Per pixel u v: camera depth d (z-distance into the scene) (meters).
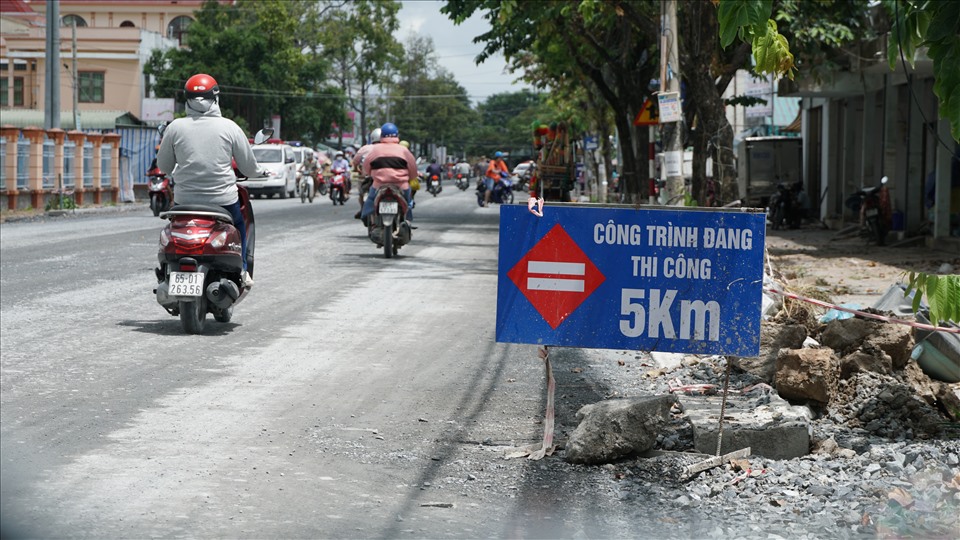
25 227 23.77
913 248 21.62
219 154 9.62
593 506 5.07
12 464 5.39
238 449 5.85
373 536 4.52
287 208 35.72
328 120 72.19
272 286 13.39
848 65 22.77
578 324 5.88
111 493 4.97
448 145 133.38
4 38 65.62
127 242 19.16
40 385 7.26
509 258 5.91
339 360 8.62
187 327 9.53
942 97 5.96
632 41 27.97
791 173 33.44
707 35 19.09
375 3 78.12
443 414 6.91
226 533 4.47
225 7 67.62
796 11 20.41
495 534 4.62
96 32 65.75
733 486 5.39
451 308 11.84
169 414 6.58
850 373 7.09
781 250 21.42
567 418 6.88
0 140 30.06
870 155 26.19
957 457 5.76
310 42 76.62
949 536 4.59
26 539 4.28
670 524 4.80
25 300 11.33
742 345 5.80
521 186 68.88
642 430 5.84
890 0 6.73
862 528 4.69
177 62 64.88
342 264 16.28
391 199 17.16
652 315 5.84
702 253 5.81
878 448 5.95
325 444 6.04
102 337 9.23
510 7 19.41
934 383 7.17
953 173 21.38
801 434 5.93
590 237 5.86
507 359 8.91
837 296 13.58
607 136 41.88
